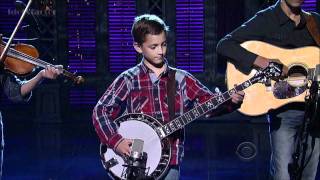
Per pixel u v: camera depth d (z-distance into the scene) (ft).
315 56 45.60
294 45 46.98
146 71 39.91
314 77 44.62
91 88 121.08
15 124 118.73
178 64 120.16
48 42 120.06
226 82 47.57
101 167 84.94
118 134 39.24
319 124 46.32
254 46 46.91
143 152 39.24
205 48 118.73
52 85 119.14
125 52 120.57
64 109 120.88
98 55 120.37
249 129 109.91
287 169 46.78
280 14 46.78
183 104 40.47
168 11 118.73
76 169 83.92
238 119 116.57
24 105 120.78
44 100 119.55
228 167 83.15
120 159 40.11
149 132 39.40
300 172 47.32
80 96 121.08
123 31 120.16
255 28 47.16
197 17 118.32
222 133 106.93
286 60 45.91
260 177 77.51
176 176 40.16
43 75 46.24
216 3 117.29
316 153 47.39
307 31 46.80
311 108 45.44
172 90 39.78
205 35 118.42
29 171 83.15
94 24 119.85
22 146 99.76
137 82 39.96
